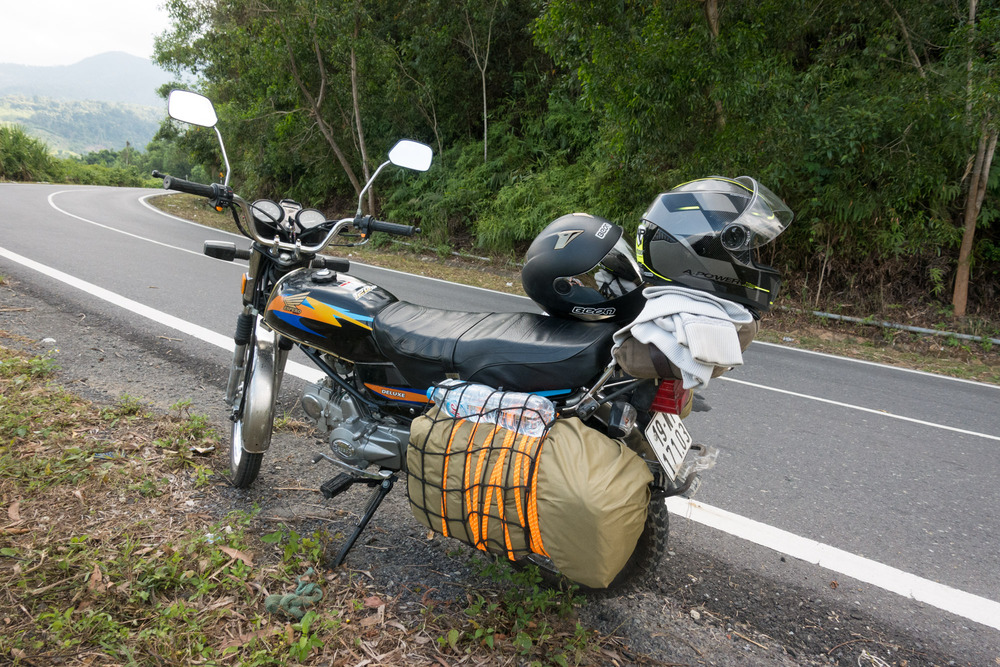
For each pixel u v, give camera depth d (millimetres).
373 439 2604
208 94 24766
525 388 2191
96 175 49969
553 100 16078
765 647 2408
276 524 2906
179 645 2074
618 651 2297
